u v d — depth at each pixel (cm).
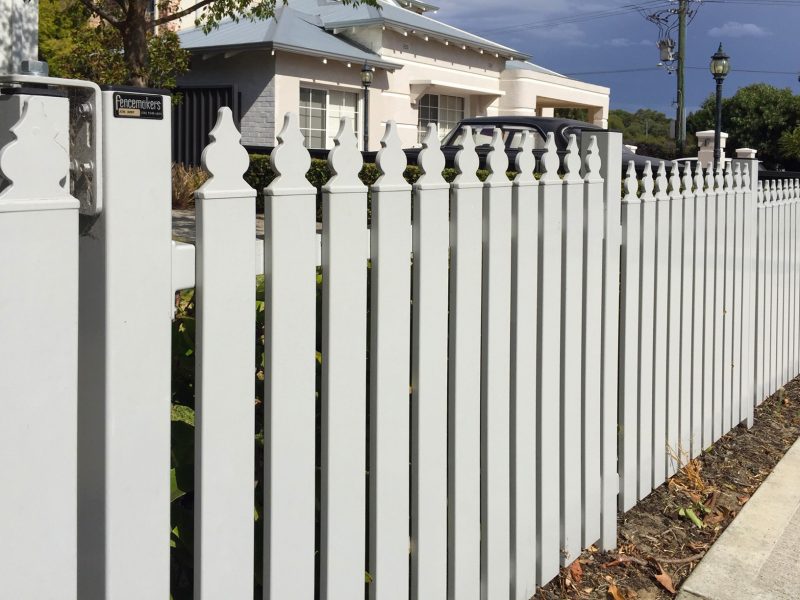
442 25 2047
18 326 135
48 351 140
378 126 1802
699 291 416
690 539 354
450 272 242
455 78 2020
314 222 190
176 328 207
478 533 258
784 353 598
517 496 277
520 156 267
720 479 419
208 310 167
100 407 152
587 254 310
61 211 140
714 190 435
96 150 147
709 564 329
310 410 192
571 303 300
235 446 175
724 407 466
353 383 204
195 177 1195
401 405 221
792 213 585
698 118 4400
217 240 168
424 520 233
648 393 367
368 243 206
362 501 209
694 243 409
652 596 306
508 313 265
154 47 1294
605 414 329
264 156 998
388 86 1816
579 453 312
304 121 1650
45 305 139
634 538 347
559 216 289
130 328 154
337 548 203
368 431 234
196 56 1588
